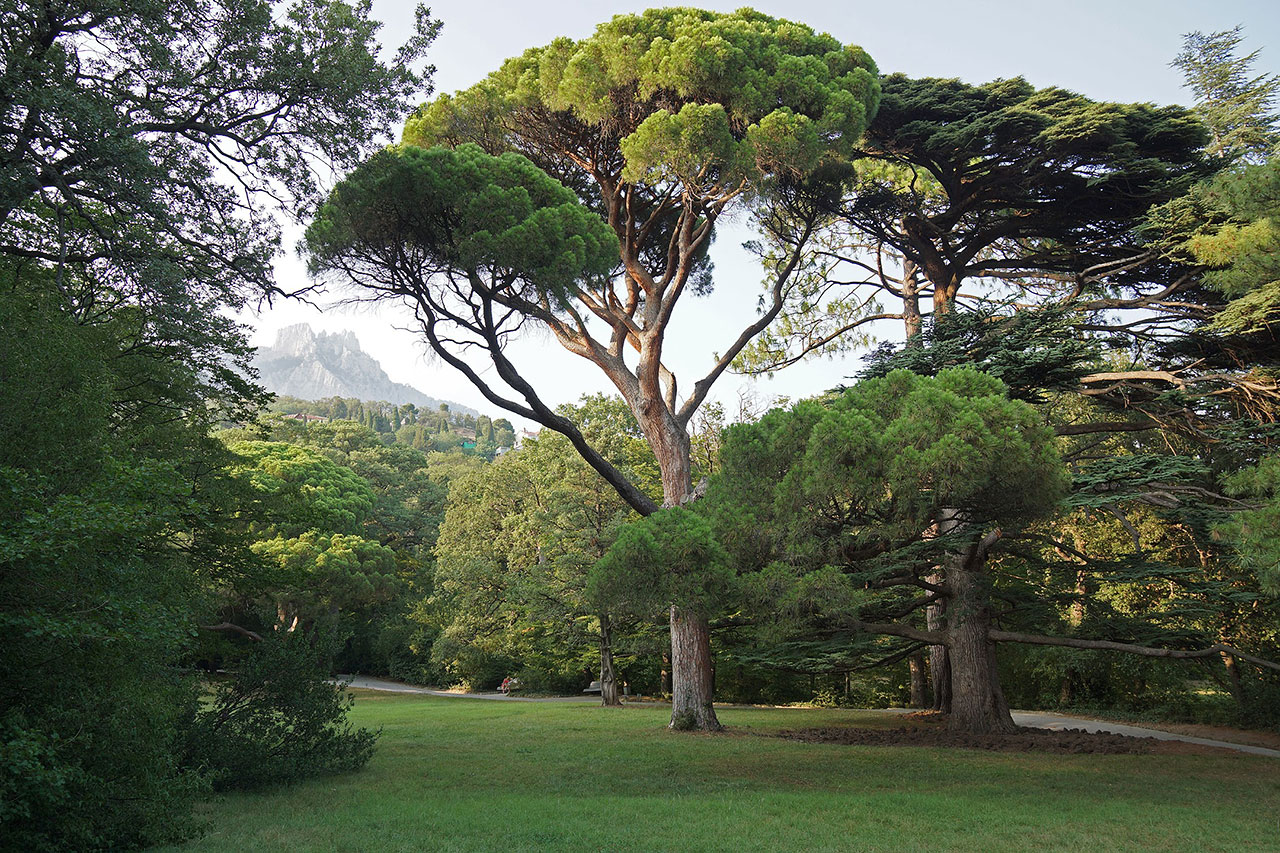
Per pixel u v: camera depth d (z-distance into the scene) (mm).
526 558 36562
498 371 15703
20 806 6238
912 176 22062
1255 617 20781
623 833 8367
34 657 6973
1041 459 11305
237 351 13328
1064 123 17312
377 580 41562
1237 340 17031
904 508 11281
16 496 6566
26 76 9383
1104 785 11742
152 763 7801
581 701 31703
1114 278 19547
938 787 11664
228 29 11203
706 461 31094
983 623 18156
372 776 12625
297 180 12305
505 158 15391
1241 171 12016
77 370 8289
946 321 18875
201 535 13820
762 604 11695
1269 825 9000
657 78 15703
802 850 7668
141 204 10133
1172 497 16469
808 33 17984
